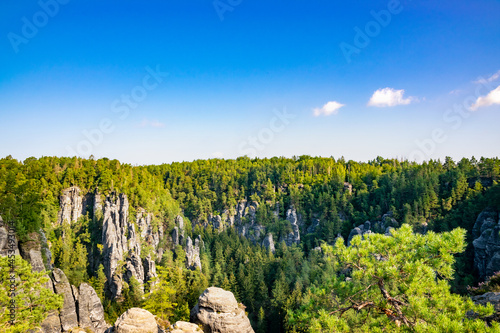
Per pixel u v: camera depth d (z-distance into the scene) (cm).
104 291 12119
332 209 17925
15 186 6612
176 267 13488
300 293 10112
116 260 12794
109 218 13900
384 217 15662
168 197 19425
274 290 10806
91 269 13250
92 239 14000
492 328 1594
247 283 11356
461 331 1576
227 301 3269
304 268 13000
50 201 14412
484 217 11288
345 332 1850
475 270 10219
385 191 17775
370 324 1895
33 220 6406
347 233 17012
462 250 1798
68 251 12744
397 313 1862
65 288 5966
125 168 19325
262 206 19650
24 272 4262
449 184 15912
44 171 15775
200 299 3316
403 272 1888
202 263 14562
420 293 1809
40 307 4259
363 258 1992
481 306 1755
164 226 16350
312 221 18862
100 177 15875
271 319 9806
